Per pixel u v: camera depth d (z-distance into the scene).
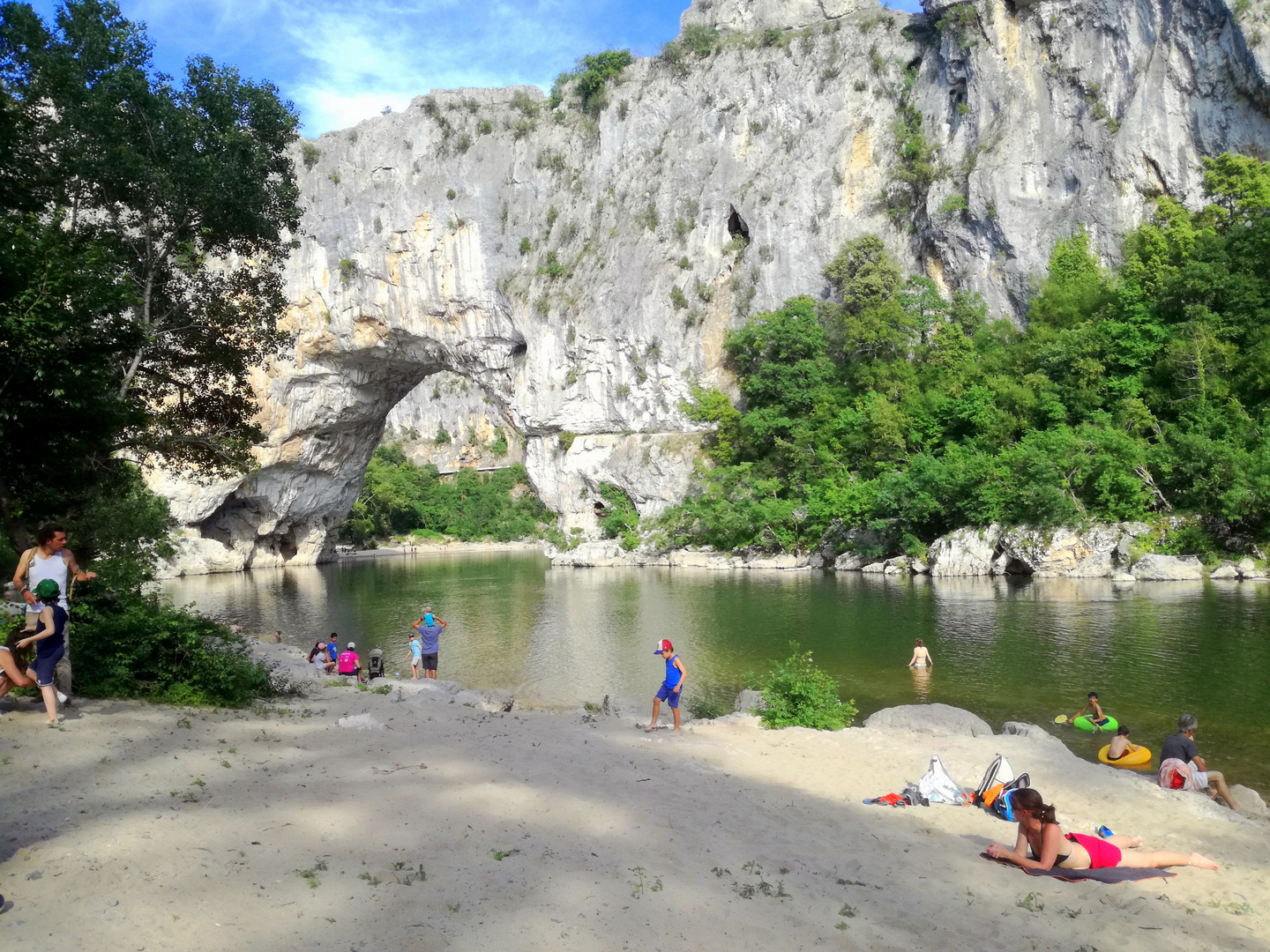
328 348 75.69
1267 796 12.22
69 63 17.80
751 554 58.34
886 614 31.64
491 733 12.58
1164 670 20.30
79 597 12.85
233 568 71.00
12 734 8.88
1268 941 6.28
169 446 20.33
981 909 6.61
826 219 66.25
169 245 20.59
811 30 69.44
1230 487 37.81
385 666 26.09
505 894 5.98
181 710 11.34
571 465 74.44
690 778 10.48
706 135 71.75
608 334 72.62
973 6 59.44
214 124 20.41
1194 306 44.38
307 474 77.75
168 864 5.97
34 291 11.41
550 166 76.00
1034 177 55.91
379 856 6.54
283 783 8.40
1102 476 41.38
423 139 76.25
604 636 30.33
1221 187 46.88
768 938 5.70
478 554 96.44
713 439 67.44
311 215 75.62
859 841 8.30
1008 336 55.03
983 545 43.62
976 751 12.62
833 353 63.09
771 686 15.78
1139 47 52.59
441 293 76.25
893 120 65.44
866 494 51.50
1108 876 7.53
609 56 75.69
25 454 13.83
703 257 70.94
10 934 4.80
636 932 5.59
